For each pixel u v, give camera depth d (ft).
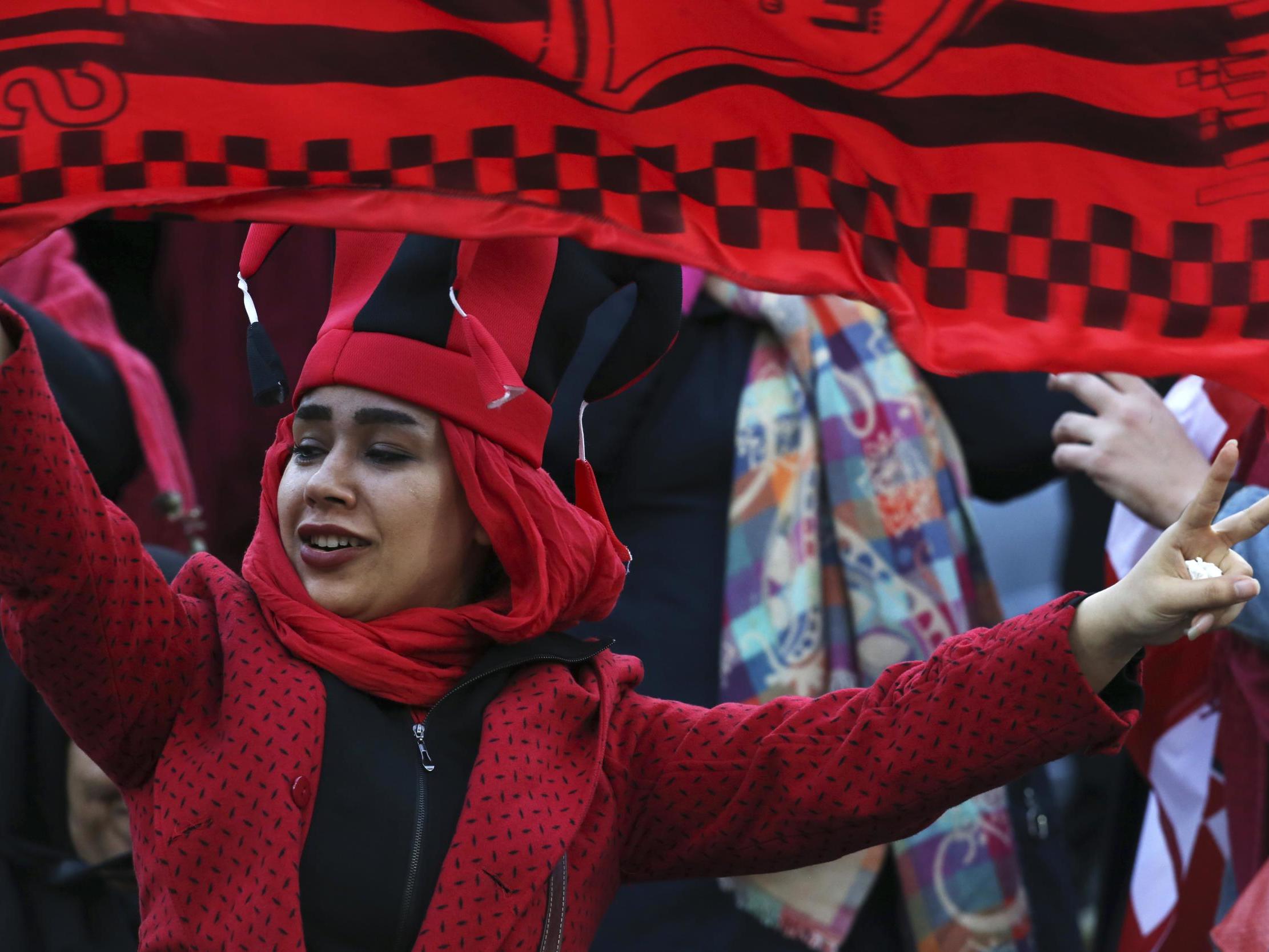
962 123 20.30
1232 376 20.21
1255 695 27.81
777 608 31.48
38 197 19.01
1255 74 20.13
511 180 19.93
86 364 32.19
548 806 19.94
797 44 20.04
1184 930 30.32
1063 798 44.42
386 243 21.21
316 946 19.42
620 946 30.35
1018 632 20.21
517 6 19.77
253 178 19.49
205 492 41.55
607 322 27.55
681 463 31.99
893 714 20.68
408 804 19.88
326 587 20.53
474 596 21.80
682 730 21.61
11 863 27.81
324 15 19.62
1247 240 20.25
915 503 32.17
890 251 20.44
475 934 19.27
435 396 20.62
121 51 19.21
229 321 41.81
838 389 32.27
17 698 28.12
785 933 30.22
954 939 30.63
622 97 20.04
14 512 18.53
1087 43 20.12
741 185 20.26
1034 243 20.38
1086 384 29.71
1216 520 27.63
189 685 20.17
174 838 19.27
